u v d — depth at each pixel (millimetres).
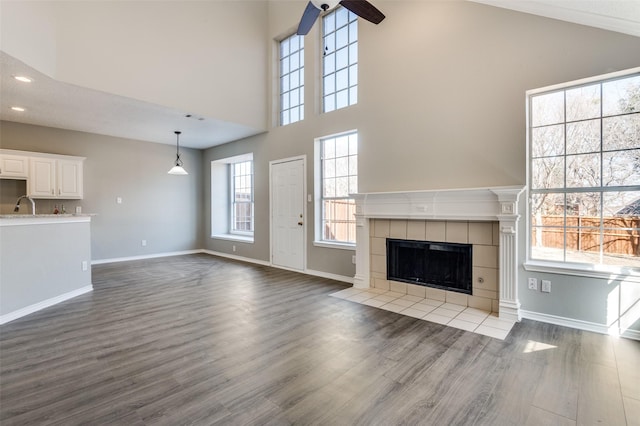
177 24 4594
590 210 2889
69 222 3959
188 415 1722
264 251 6164
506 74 3188
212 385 2014
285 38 5797
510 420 1677
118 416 1713
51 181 5371
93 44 3811
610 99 2775
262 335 2789
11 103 4348
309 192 5215
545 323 3012
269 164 5953
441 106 3621
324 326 2988
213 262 6406
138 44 4195
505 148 3203
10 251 3205
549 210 3086
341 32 4875
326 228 5164
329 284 4578
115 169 6426
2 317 3098
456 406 1796
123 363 2297
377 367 2229
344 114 4617
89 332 2865
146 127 5664
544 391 1932
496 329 2879
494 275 3326
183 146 7453
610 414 1720
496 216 3170
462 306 3527
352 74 4711
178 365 2268
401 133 3965
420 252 3883
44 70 3379
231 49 5285
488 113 3301
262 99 5805
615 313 2719
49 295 3645
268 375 2131
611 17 2273
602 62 2701
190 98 4746
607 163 2801
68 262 3930
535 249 3166
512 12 3141
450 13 3555
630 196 2707
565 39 2867
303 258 5375
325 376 2115
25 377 2107
